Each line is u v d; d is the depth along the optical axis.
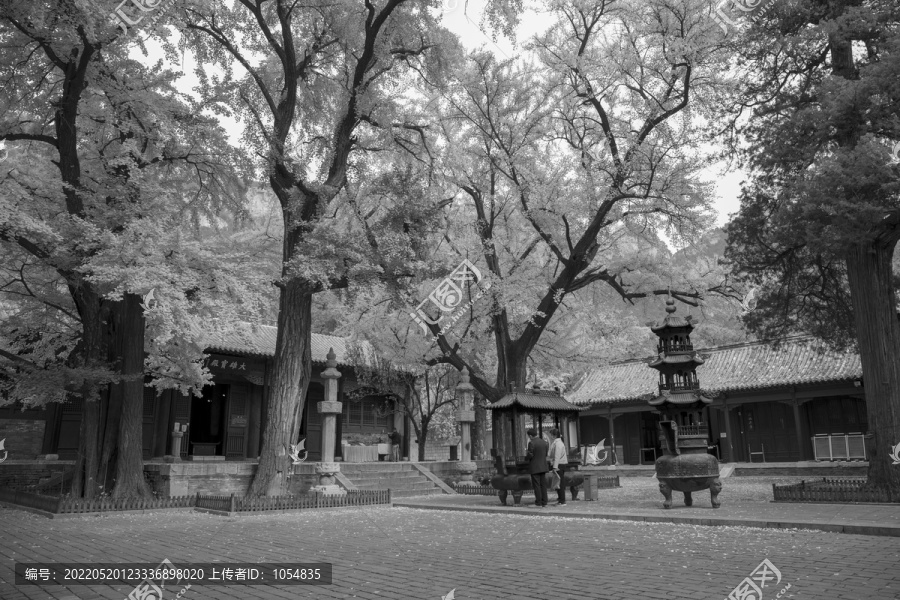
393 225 18.41
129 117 18.17
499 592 5.87
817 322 18.80
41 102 17.92
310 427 30.89
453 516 14.21
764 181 16.98
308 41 20.16
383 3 18.91
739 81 17.64
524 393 17.69
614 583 6.16
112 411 17.78
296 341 18.41
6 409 23.56
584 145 22.52
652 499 16.50
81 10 14.10
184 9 17.66
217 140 18.45
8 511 17.02
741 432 33.69
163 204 15.80
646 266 23.17
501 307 22.09
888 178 12.15
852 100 12.92
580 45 20.86
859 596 5.40
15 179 16.27
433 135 22.89
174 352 19.36
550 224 22.47
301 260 16.31
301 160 18.84
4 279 18.64
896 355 14.69
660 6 18.72
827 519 10.61
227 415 28.52
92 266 13.63
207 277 15.70
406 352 25.81
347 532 11.24
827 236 12.81
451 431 37.97
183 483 17.91
